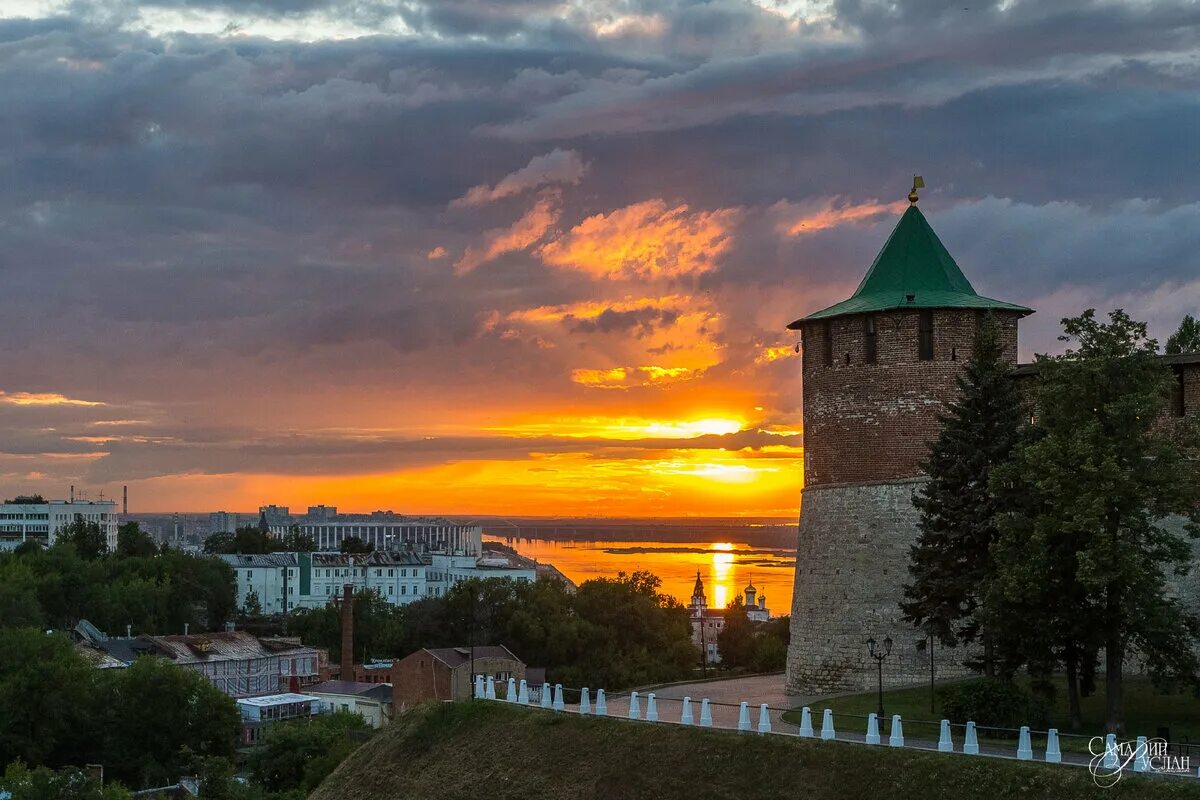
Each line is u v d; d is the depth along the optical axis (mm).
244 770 130000
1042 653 62594
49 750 121062
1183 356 71688
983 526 67812
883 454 78000
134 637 194875
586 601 166125
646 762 62750
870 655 76500
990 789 52844
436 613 180000
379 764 73250
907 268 81000
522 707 71625
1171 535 63062
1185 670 61188
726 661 174750
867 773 56188
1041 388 64062
